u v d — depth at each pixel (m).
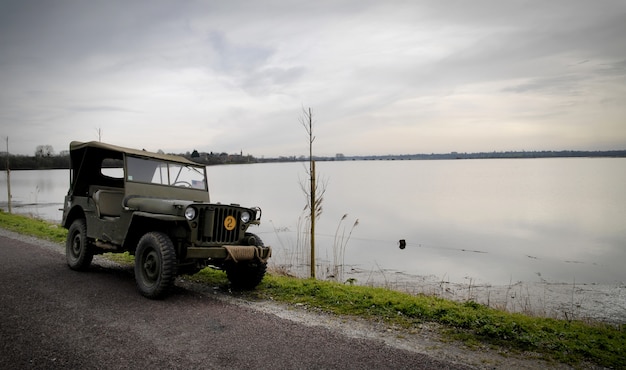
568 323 5.63
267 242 18.16
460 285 11.43
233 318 5.40
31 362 3.90
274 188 65.31
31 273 7.66
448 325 5.36
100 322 5.06
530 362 4.28
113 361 3.98
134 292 6.52
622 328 6.10
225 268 7.16
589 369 4.15
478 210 39.41
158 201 6.55
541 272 14.06
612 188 82.38
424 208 40.16
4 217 17.27
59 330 4.74
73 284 6.91
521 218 33.53
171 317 5.33
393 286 10.64
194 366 3.93
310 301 6.32
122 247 6.94
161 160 7.61
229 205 6.55
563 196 61.38
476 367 4.12
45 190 59.00
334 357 4.25
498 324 5.17
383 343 4.70
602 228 28.36
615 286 11.75
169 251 6.03
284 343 4.58
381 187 80.50
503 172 189.00
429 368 4.06
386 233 23.69
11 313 5.29
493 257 16.84
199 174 8.23
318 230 23.83
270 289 7.00
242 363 4.03
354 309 5.96
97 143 7.27
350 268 13.12
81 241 7.88
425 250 18.00
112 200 7.71
